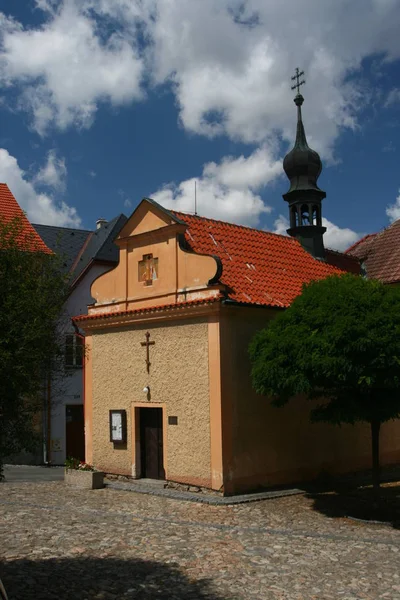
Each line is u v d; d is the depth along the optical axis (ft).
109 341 58.18
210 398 48.52
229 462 47.67
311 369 38.86
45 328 25.79
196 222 58.75
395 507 44.01
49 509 42.78
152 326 54.08
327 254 73.72
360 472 59.52
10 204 87.25
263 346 42.78
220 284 49.11
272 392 41.45
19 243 27.12
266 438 50.96
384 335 37.09
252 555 30.81
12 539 33.58
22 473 67.10
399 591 25.55
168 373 52.21
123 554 30.71
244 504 44.93
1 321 23.80
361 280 42.24
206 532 35.91
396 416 40.81
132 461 54.90
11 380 23.35
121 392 56.44
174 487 50.60
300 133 73.51
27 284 25.17
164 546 32.40
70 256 102.22
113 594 24.71
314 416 42.47
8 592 24.13
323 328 39.24
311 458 54.85
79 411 84.79
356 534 35.83
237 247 59.36
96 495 49.03
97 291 60.44
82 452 84.89
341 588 25.88
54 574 27.04
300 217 71.72
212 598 24.53
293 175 73.05
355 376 37.68
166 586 25.86
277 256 62.28
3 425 24.27
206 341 49.34
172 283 52.95
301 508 43.68
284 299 53.98
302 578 27.17
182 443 50.39
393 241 76.28
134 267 57.00
